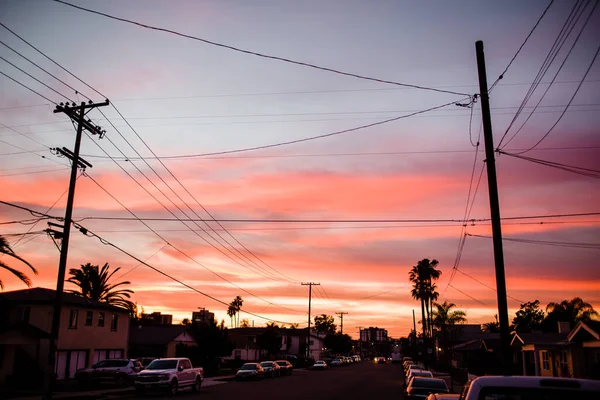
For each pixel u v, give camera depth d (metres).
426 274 73.69
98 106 24.09
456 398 9.09
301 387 35.00
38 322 35.22
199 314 88.50
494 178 15.66
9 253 26.42
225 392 30.12
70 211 23.86
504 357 14.33
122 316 44.47
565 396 4.94
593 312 64.56
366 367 87.62
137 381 27.53
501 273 14.89
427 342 72.44
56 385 31.61
